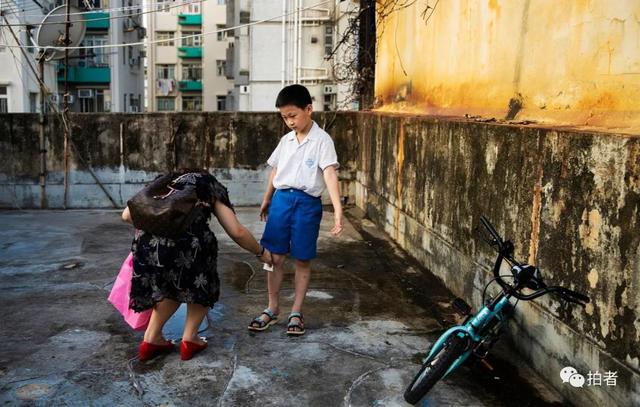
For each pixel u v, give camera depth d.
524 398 3.15
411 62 6.68
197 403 3.04
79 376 3.29
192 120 8.27
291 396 3.12
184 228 3.16
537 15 3.86
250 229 7.16
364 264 5.69
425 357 3.62
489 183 4.09
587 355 2.92
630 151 2.57
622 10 3.00
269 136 8.41
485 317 2.93
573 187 3.03
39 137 8.06
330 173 3.76
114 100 30.14
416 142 5.75
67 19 8.04
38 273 5.20
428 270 5.44
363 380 3.31
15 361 3.46
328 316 4.29
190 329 3.50
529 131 3.50
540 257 3.38
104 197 8.29
